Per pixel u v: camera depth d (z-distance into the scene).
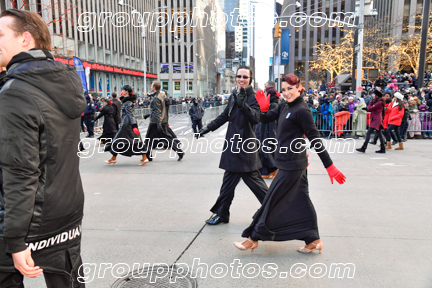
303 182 3.37
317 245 3.44
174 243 3.79
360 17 16.16
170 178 6.97
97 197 5.63
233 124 4.10
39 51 1.68
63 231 1.77
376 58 39.94
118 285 2.92
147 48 62.38
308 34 65.56
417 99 13.30
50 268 1.74
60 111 1.67
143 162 8.41
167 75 68.62
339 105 13.41
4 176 1.53
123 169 7.92
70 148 1.75
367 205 5.10
